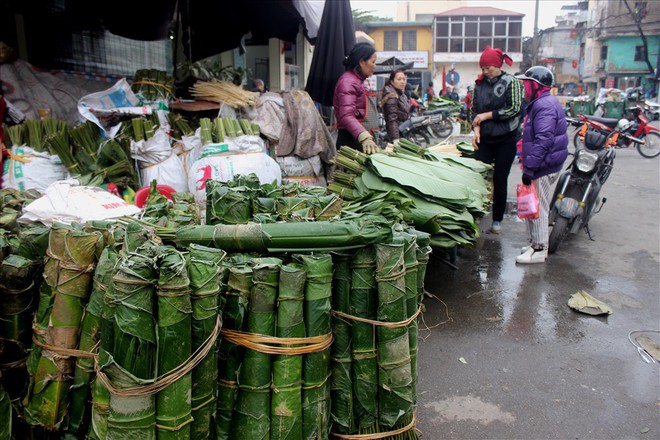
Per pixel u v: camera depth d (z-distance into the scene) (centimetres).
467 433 258
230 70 718
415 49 4316
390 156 455
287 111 523
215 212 250
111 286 161
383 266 192
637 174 1033
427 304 415
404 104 782
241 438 176
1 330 205
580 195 538
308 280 181
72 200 302
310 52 1362
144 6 703
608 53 4184
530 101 475
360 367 197
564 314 395
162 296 154
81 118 590
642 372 313
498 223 621
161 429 156
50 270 191
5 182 423
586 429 260
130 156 449
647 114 1750
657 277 472
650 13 3972
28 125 438
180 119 523
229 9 745
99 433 166
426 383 302
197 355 161
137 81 564
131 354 152
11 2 658
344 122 498
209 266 164
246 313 179
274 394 177
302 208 249
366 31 4278
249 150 452
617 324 377
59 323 187
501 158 577
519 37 4197
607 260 521
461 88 4278
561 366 320
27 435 203
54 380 188
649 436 255
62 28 724
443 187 390
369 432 202
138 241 179
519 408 278
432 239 378
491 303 416
